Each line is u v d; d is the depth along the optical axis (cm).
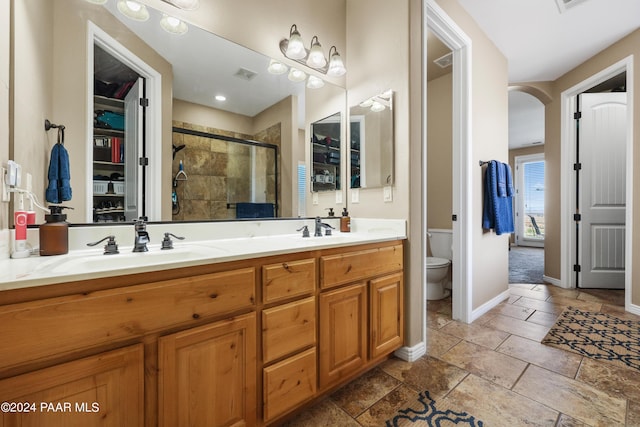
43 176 111
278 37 186
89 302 75
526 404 136
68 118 117
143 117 138
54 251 103
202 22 155
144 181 138
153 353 86
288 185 195
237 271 104
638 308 255
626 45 270
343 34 224
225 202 168
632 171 261
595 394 143
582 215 344
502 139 295
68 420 73
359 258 150
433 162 339
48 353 70
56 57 113
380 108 196
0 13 83
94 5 124
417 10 185
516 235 757
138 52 136
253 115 179
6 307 66
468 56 236
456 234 242
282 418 125
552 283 365
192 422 93
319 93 210
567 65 326
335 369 138
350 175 221
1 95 84
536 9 234
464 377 159
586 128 344
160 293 87
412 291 181
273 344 114
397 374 162
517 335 213
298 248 123
